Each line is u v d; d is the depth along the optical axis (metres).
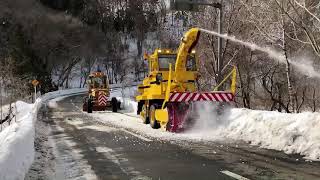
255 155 9.38
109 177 7.48
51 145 11.71
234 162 8.60
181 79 15.25
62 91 63.94
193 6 18.30
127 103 29.55
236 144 11.10
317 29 17.36
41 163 8.88
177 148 10.60
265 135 11.14
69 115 24.00
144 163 8.67
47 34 50.81
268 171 7.66
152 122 15.89
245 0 23.38
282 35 20.25
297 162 8.48
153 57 16.41
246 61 27.03
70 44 54.94
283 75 27.09
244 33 24.91
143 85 17.88
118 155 9.73
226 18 25.27
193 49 16.09
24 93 41.19
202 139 12.17
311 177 7.16
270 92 25.80
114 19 83.31
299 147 9.70
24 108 28.34
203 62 27.95
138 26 88.19
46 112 26.80
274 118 11.45
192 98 13.62
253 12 22.00
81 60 69.50
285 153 9.59
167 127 14.30
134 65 83.94
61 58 58.69
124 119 20.62
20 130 9.66
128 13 89.44
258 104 30.73
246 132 11.96
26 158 8.19
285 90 27.80
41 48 52.81
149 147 10.88
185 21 31.89
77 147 11.20
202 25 26.17
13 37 48.88
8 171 6.32
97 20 61.50
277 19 20.39
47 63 56.75
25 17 48.97
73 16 52.91
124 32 88.25
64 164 8.80
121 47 82.88
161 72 15.71
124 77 82.19
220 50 19.11
